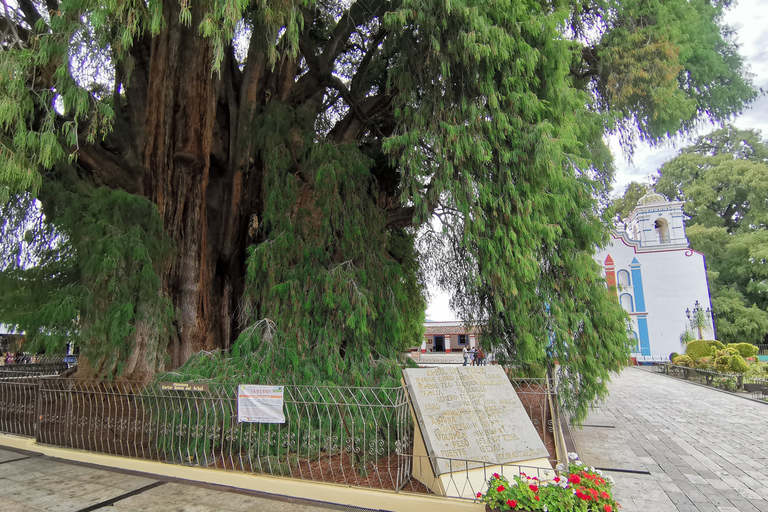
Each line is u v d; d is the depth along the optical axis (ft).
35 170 18.93
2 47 19.58
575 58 30.89
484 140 22.80
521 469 16.02
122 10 18.29
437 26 22.66
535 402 24.86
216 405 18.58
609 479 13.42
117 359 23.38
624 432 29.91
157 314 24.62
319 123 42.52
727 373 56.39
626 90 31.99
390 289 26.73
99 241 22.45
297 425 17.49
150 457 19.07
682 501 16.80
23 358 45.98
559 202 23.53
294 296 24.00
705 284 109.09
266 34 24.48
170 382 19.97
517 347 24.90
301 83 34.65
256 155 30.60
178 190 28.73
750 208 125.49
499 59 22.26
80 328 22.29
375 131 35.04
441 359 114.52
